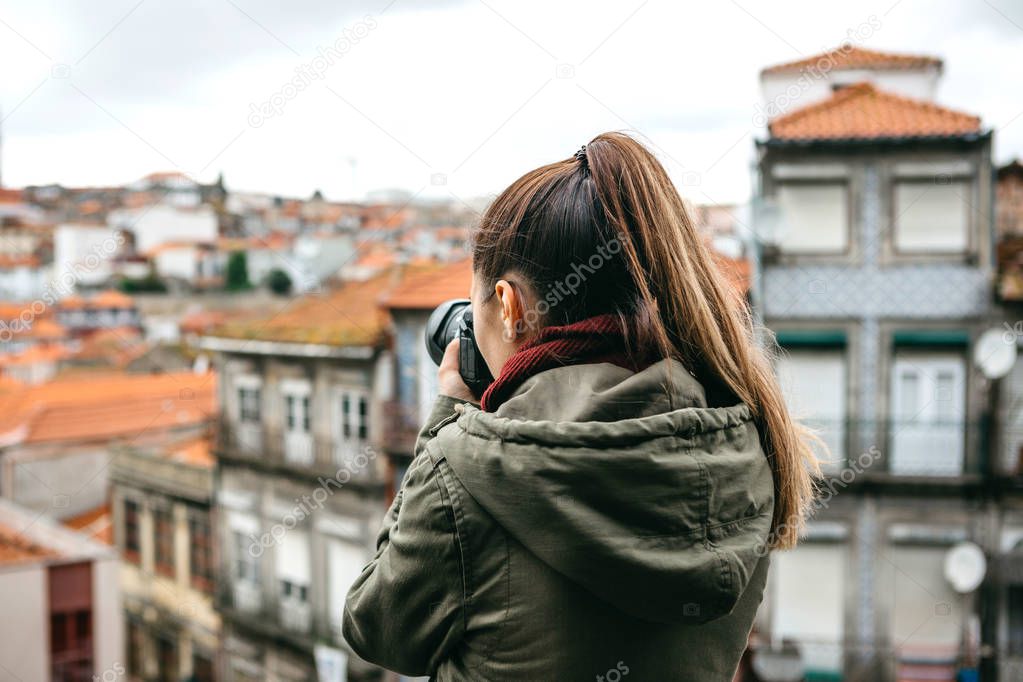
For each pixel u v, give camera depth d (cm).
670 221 77
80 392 1814
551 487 64
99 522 1747
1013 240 1115
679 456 67
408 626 70
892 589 1149
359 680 1473
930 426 1130
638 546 64
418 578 69
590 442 65
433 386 1375
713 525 68
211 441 1658
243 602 1608
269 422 1550
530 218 76
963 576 1120
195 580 1667
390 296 1389
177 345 1753
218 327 1612
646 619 67
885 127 1105
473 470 67
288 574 1537
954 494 1127
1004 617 1134
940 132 1094
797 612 1170
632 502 65
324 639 1468
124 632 1755
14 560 1456
